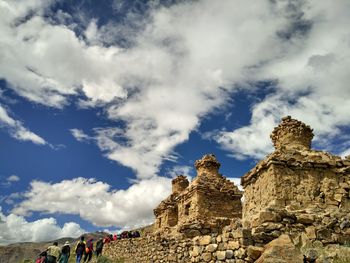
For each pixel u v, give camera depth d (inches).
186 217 1129.4
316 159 675.4
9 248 3887.8
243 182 797.9
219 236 492.1
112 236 1455.5
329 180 655.8
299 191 650.8
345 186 648.4
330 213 501.0
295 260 410.9
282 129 788.0
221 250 478.6
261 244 454.9
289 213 482.6
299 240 453.1
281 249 420.2
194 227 874.1
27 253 3875.5
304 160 674.8
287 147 723.4
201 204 1069.8
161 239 844.6
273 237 460.1
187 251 687.1
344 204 631.8
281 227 468.4
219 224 902.4
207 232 874.8
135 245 1032.2
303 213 516.7
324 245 458.6
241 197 1123.3
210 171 1173.7
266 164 691.4
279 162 668.7
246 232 457.1
